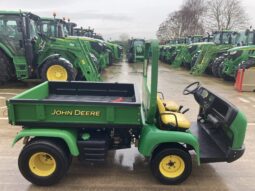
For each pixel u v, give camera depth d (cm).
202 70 1633
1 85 1096
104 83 521
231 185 422
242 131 406
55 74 1034
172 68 2103
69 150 406
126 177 432
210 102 473
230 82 1381
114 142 434
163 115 421
